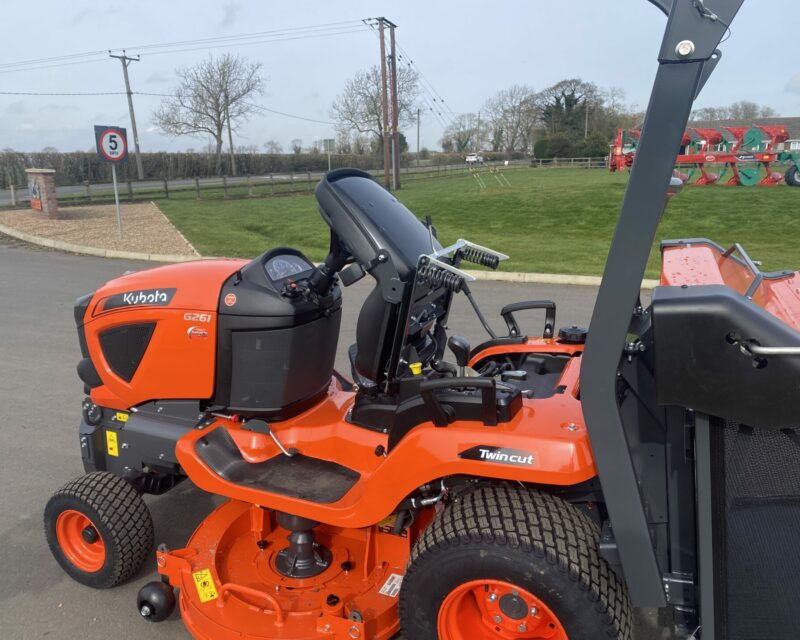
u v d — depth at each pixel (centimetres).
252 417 305
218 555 293
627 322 190
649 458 223
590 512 254
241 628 257
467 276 248
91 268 1202
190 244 1486
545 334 362
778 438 188
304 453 297
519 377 282
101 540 318
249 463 299
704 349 181
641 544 201
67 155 3956
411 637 232
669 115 179
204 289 302
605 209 1908
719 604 200
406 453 236
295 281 304
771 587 197
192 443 299
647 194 184
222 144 5175
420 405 240
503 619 229
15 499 407
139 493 327
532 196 2314
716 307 179
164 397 319
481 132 6944
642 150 183
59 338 753
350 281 275
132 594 318
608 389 195
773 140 2350
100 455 346
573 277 1008
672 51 175
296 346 295
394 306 268
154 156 4612
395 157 3325
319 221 1911
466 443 227
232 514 311
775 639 200
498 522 215
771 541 194
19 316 852
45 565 342
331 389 341
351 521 255
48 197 1878
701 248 289
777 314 210
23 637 289
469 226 1778
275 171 5275
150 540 320
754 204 1856
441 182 3512
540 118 6719
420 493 255
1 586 325
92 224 1825
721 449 192
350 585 277
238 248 1433
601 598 206
